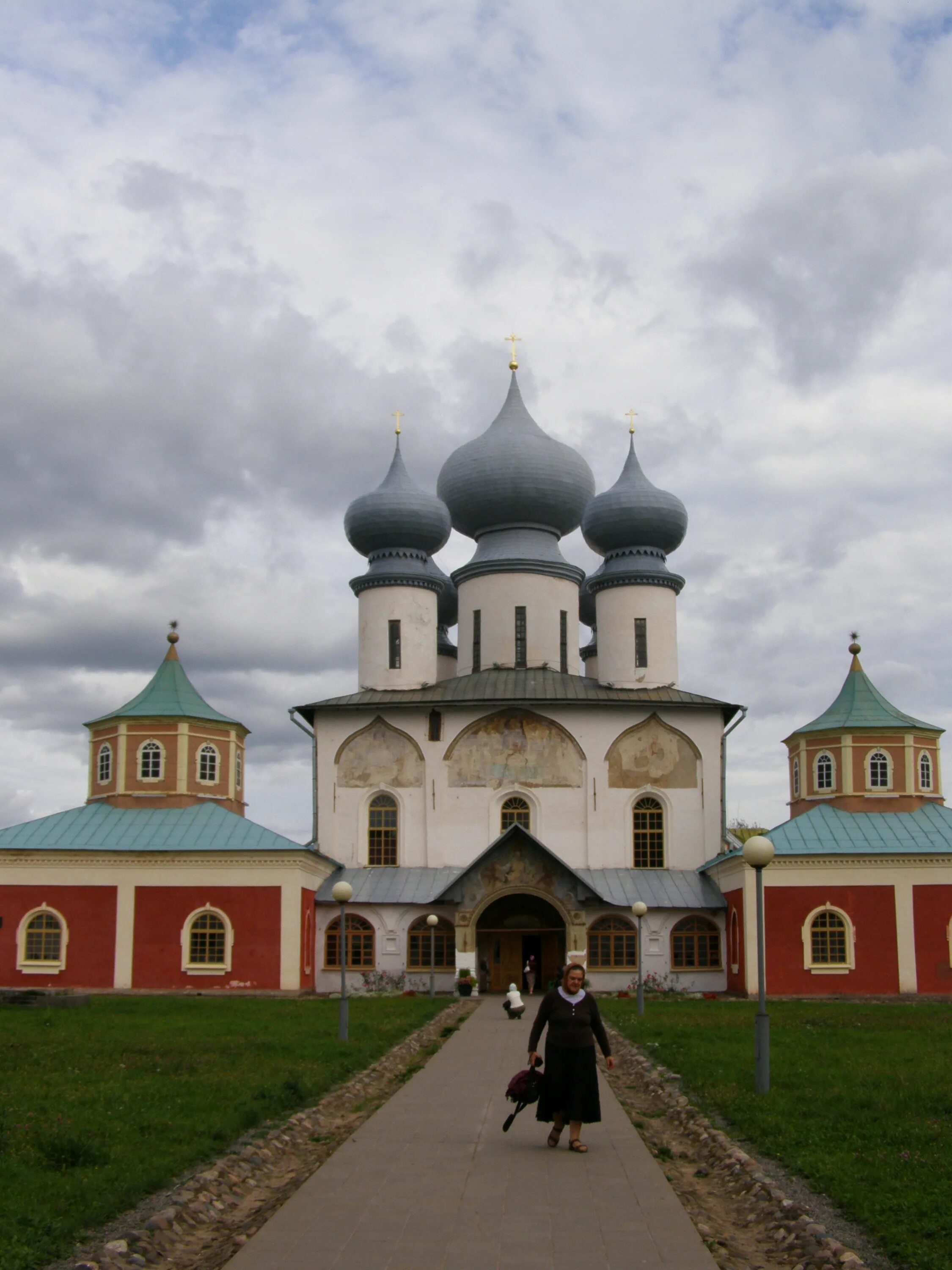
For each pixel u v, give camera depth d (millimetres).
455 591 76125
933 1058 26500
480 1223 13320
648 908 56688
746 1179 15320
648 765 60250
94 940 53594
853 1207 13758
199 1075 23375
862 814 55750
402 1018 38594
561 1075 17250
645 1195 14500
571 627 66562
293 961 53031
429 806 59969
